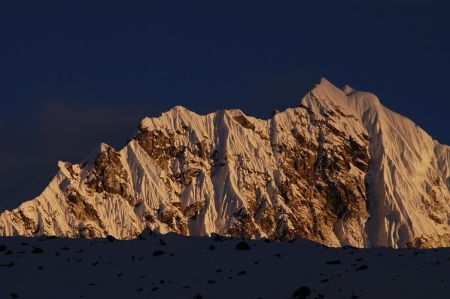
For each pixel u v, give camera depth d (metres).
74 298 67.56
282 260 73.69
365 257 73.38
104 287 69.50
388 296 63.75
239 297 66.25
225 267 72.50
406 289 64.56
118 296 67.62
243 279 69.50
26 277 72.12
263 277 69.69
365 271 68.88
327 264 71.88
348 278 67.56
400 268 69.06
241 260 74.06
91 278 71.44
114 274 72.12
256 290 67.25
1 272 73.44
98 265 74.31
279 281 68.75
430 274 67.00
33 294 68.56
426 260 71.06
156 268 72.94
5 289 69.62
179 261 74.31
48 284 70.44
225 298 66.25
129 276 71.44
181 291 67.81
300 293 65.00
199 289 68.06
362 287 65.56
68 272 72.94
